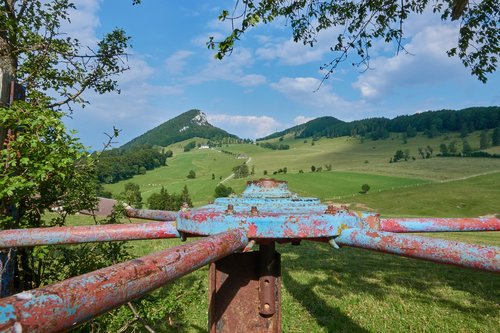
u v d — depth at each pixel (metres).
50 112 3.40
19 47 4.31
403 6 6.96
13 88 3.63
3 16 4.12
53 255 4.04
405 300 6.84
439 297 7.00
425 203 58.16
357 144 178.12
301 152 173.88
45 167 3.18
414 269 9.45
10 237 1.98
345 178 93.12
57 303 0.70
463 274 8.89
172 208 43.38
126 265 0.93
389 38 7.24
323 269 9.38
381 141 174.38
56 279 3.98
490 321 5.77
